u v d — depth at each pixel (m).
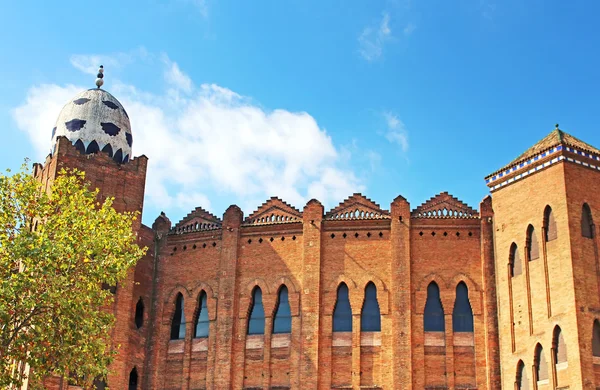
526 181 41.78
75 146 47.03
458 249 44.25
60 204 35.38
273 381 43.66
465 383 41.97
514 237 41.72
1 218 33.50
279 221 46.59
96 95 49.47
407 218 44.78
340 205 46.06
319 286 44.28
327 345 43.38
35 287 32.12
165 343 46.41
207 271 46.88
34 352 32.50
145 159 48.31
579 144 42.00
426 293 43.59
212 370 44.69
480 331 42.62
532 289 40.19
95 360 33.84
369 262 44.47
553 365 38.00
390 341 42.81
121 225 35.72
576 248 38.72
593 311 37.97
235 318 45.28
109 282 34.09
